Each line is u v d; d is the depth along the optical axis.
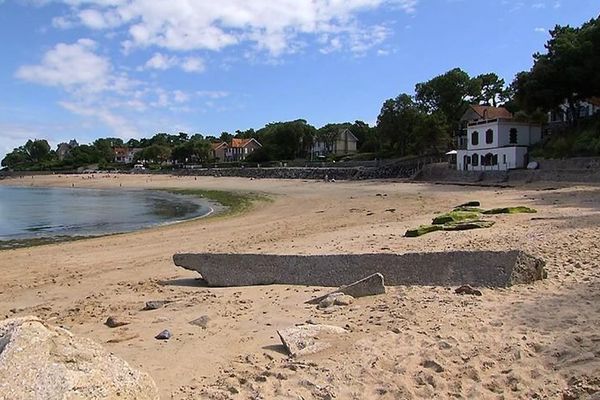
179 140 180.25
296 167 91.69
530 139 56.75
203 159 136.75
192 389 5.68
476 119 73.19
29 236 27.34
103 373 4.07
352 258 10.84
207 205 46.53
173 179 101.12
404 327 7.38
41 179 122.12
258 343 7.21
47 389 3.65
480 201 31.64
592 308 7.59
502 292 9.00
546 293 8.70
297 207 38.53
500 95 87.88
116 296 11.26
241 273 11.75
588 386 5.08
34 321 4.55
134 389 4.18
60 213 42.06
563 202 27.11
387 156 86.06
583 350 5.98
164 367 6.39
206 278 12.00
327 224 25.56
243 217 33.19
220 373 6.14
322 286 10.82
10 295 12.20
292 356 6.47
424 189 47.34
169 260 16.48
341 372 5.82
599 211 21.23
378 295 9.45
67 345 4.26
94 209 45.81
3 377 3.70
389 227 20.67
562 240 13.45
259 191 60.94
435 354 6.18
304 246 16.38
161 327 8.25
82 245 21.92
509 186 42.62
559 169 44.38
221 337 7.58
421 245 14.30
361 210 32.69
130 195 67.50
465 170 55.75
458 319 7.57
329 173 79.50
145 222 33.66
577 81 49.56
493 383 5.42
